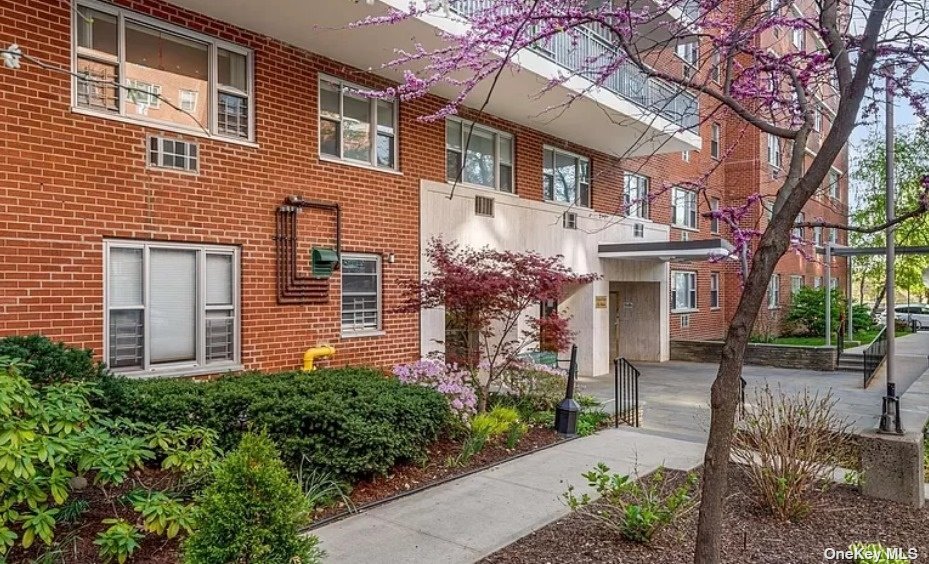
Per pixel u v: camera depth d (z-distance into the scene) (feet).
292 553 10.85
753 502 17.65
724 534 15.44
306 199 29.14
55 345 19.35
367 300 32.53
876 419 32.63
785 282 81.05
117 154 23.11
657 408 36.88
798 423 18.56
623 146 48.08
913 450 17.70
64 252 21.74
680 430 30.73
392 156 33.86
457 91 34.65
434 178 35.65
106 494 15.97
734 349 10.89
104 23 23.11
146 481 17.85
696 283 68.49
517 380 31.35
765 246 10.95
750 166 67.26
